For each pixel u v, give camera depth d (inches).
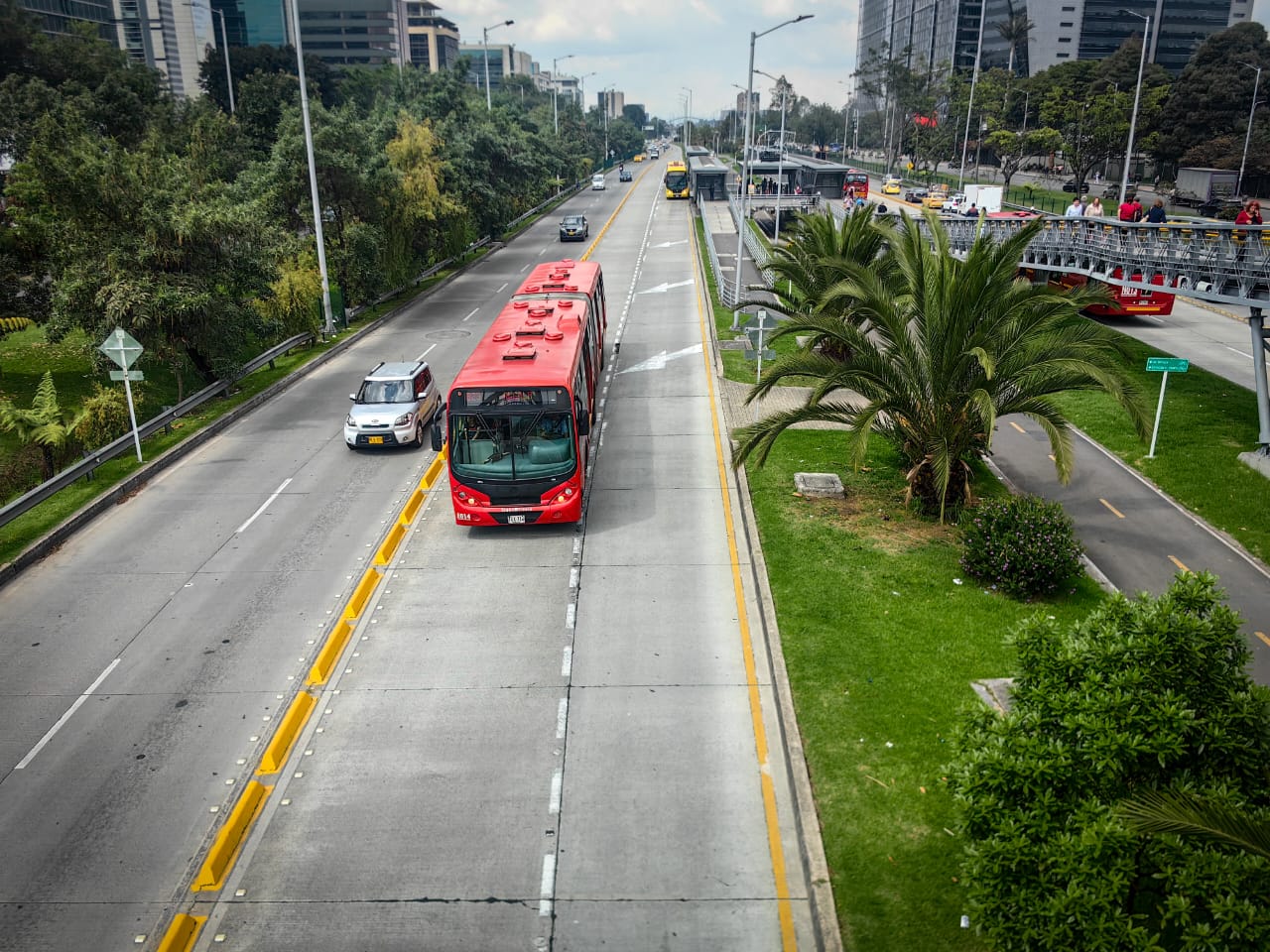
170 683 536.4
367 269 1573.6
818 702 486.6
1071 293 693.3
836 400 1075.3
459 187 2047.2
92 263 984.9
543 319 905.5
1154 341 1395.2
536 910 370.6
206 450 946.7
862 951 337.4
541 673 536.7
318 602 626.2
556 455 705.6
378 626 593.6
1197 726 306.8
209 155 1577.3
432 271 2021.4
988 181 4347.9
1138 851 285.3
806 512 740.7
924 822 400.8
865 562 650.2
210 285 1054.4
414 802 434.0
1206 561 700.7
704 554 687.1
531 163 2571.4
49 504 796.0
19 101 1798.7
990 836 301.9
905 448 751.1
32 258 1179.3
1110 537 743.7
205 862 395.2
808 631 557.3
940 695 491.5
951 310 659.4
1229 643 326.0
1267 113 3105.3
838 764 439.5
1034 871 287.3
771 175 3344.0
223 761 469.1
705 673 534.6
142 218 997.8
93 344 1004.6
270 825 421.7
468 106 2407.7
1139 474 877.8
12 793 448.1
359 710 506.3
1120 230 1135.6
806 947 350.9
